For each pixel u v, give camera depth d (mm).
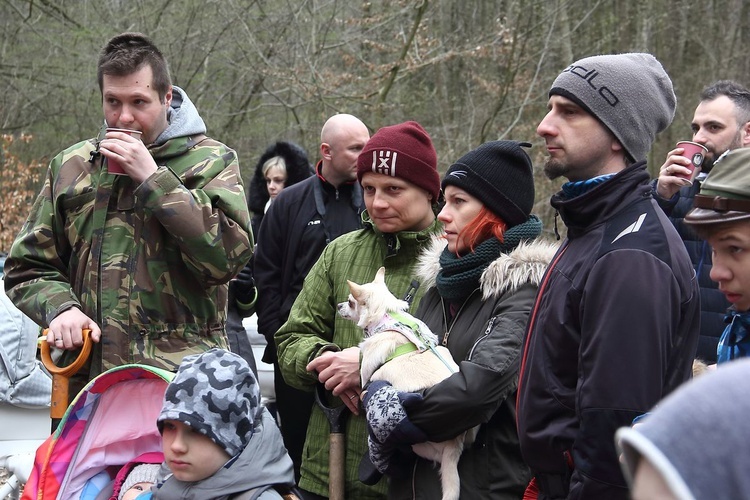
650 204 2340
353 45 14672
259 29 14711
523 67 14742
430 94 15469
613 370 2145
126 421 3014
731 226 2021
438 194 3422
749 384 966
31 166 13508
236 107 15609
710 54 15609
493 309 2895
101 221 3168
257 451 2533
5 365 4910
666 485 953
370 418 2812
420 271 3180
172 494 2516
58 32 15188
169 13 15125
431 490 2869
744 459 932
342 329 3486
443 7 15445
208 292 3262
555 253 2656
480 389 2697
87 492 2988
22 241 3281
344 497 3332
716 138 4066
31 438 5102
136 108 3160
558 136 2484
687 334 2295
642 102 2457
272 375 5918
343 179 4641
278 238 4703
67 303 3121
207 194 3160
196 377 2510
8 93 15273
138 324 3125
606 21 16062
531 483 2504
